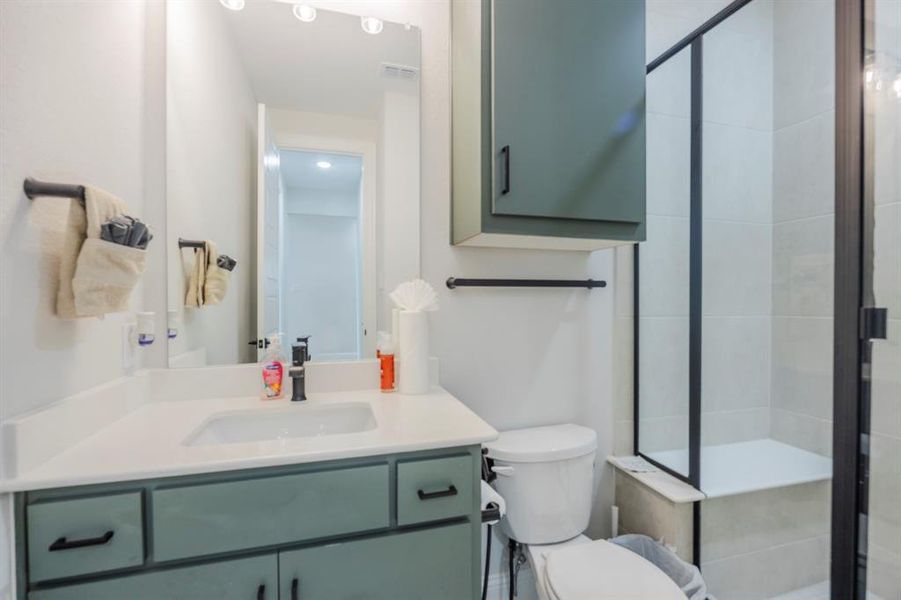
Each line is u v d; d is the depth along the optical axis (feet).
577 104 3.97
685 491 4.66
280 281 4.22
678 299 5.62
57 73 2.48
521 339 5.01
